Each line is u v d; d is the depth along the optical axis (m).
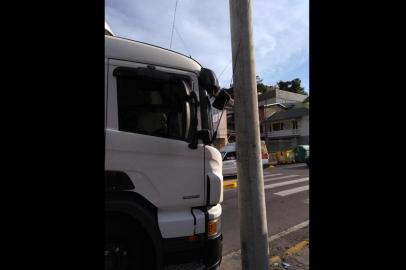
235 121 3.96
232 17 3.97
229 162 17.19
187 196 3.80
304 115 46.59
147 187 3.58
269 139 51.12
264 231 3.88
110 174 3.41
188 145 3.87
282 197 10.63
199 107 4.04
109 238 3.33
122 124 3.57
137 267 3.43
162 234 3.59
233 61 3.98
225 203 9.79
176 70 3.97
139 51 3.77
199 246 3.78
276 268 4.93
